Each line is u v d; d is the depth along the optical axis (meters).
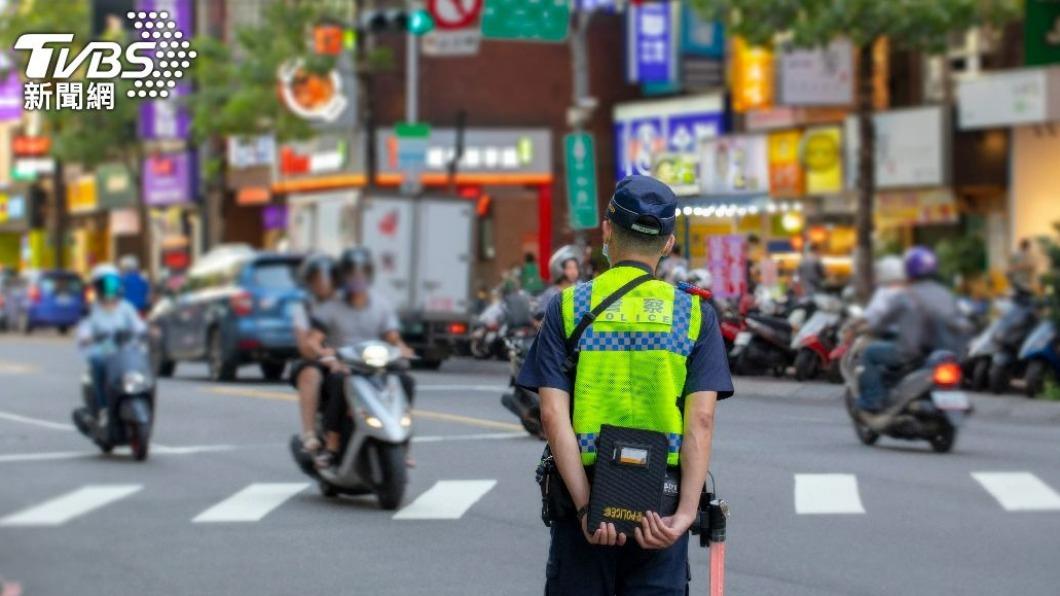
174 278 45.78
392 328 21.48
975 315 39.12
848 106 57.59
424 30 48.97
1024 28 49.56
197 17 85.25
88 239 106.31
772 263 42.41
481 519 19.48
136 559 16.52
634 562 8.72
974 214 53.03
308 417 20.97
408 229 48.88
